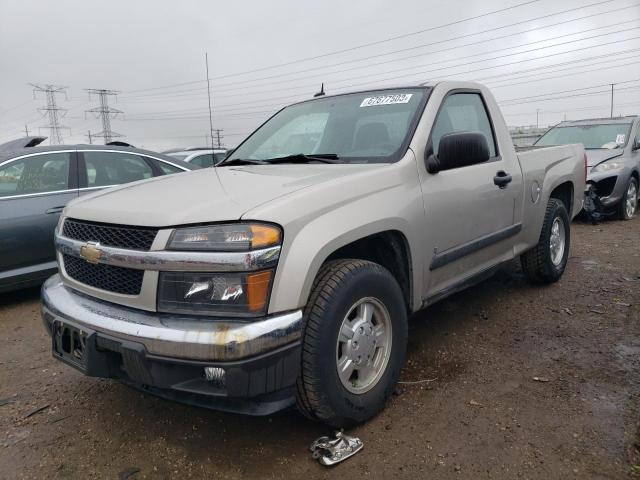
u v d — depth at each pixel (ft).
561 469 7.80
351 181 9.00
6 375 12.04
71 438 9.32
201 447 8.87
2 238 16.15
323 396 8.16
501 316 14.21
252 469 8.18
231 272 7.39
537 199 14.71
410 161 10.21
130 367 7.79
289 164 11.15
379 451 8.45
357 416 8.80
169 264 7.63
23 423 9.89
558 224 16.70
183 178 10.67
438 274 10.96
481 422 9.12
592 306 14.71
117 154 19.35
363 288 8.69
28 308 16.94
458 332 13.23
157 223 7.87
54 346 9.08
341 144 11.51
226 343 7.08
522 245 14.46
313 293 8.20
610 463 7.88
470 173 11.76
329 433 9.06
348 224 8.47
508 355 11.80
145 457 8.66
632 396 9.76
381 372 9.32
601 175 27.55
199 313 7.54
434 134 11.22
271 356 7.37
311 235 7.93
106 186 18.65
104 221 8.62
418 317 14.33
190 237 7.60
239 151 13.52
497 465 7.97
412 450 8.43
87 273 8.95
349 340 8.70
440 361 11.63
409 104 11.53
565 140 31.83
